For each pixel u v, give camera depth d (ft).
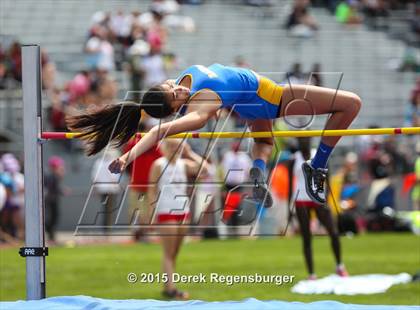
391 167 137.59
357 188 129.70
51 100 131.03
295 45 169.37
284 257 98.68
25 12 163.02
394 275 79.97
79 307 44.09
